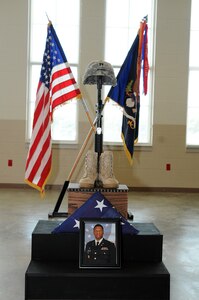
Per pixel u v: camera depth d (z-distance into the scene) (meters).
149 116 7.21
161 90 7.10
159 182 7.13
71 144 7.04
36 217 4.61
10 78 6.99
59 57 4.04
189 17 7.07
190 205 5.76
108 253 2.23
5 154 7.03
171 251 3.37
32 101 7.16
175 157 7.14
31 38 7.12
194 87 7.27
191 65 7.25
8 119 7.02
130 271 2.19
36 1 7.12
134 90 4.27
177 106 7.12
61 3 7.12
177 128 7.12
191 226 4.38
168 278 2.16
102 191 3.52
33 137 3.86
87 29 7.00
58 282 2.13
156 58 7.07
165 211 5.25
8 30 6.96
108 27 7.17
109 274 2.14
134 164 7.10
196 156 7.15
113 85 3.94
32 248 2.33
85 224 2.26
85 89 7.01
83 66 7.02
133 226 2.50
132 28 7.20
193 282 2.64
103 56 7.04
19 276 2.68
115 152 7.09
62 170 7.06
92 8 6.99
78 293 2.14
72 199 3.56
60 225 2.33
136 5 7.19
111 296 2.15
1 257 3.10
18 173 7.05
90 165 3.60
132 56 4.28
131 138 4.24
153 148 7.11
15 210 5.03
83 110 7.02
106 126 7.20
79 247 2.25
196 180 7.16
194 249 3.45
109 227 2.26
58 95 4.01
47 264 2.27
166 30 7.06
